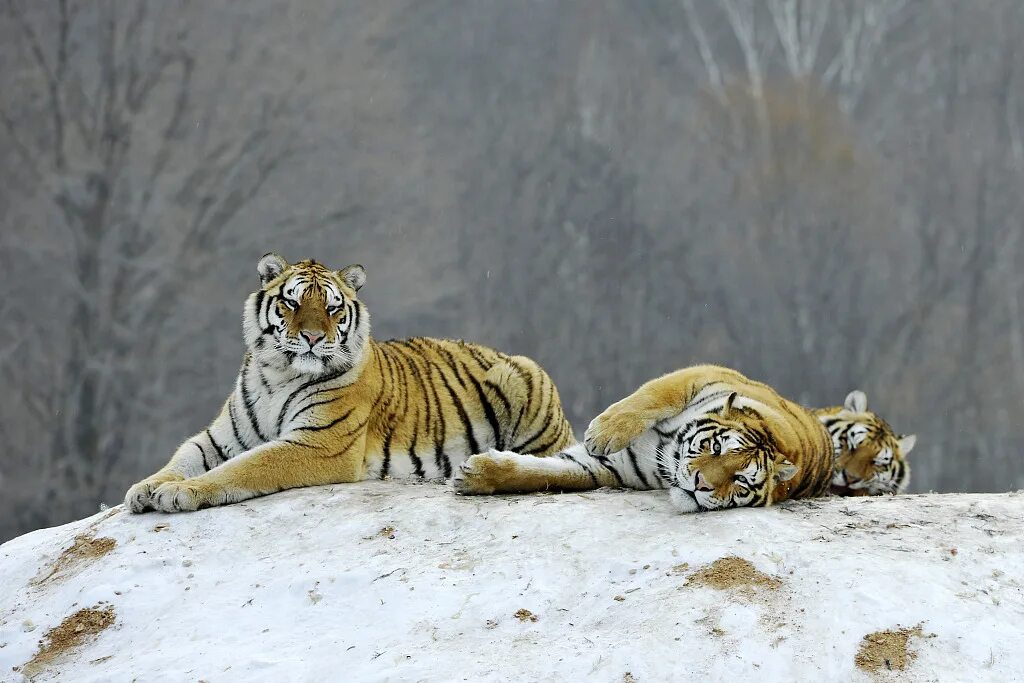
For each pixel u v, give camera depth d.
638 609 5.34
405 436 7.51
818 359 31.41
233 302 28.38
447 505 6.41
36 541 7.05
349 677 5.12
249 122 31.17
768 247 32.66
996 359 32.09
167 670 5.34
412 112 32.41
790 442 6.34
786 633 5.09
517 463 6.57
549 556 5.79
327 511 6.53
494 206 31.78
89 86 30.05
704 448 6.05
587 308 30.72
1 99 29.00
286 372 7.12
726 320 31.16
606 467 6.75
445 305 29.44
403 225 30.45
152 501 6.70
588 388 29.92
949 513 6.08
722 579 5.42
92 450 25.73
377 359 7.46
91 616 6.02
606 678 4.95
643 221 32.38
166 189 29.59
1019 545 5.68
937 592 5.25
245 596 5.89
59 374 26.25
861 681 4.88
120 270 27.45
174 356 27.11
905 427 30.84
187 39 31.38
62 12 29.50
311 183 30.75
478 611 5.50
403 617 5.52
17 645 6.01
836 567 5.41
